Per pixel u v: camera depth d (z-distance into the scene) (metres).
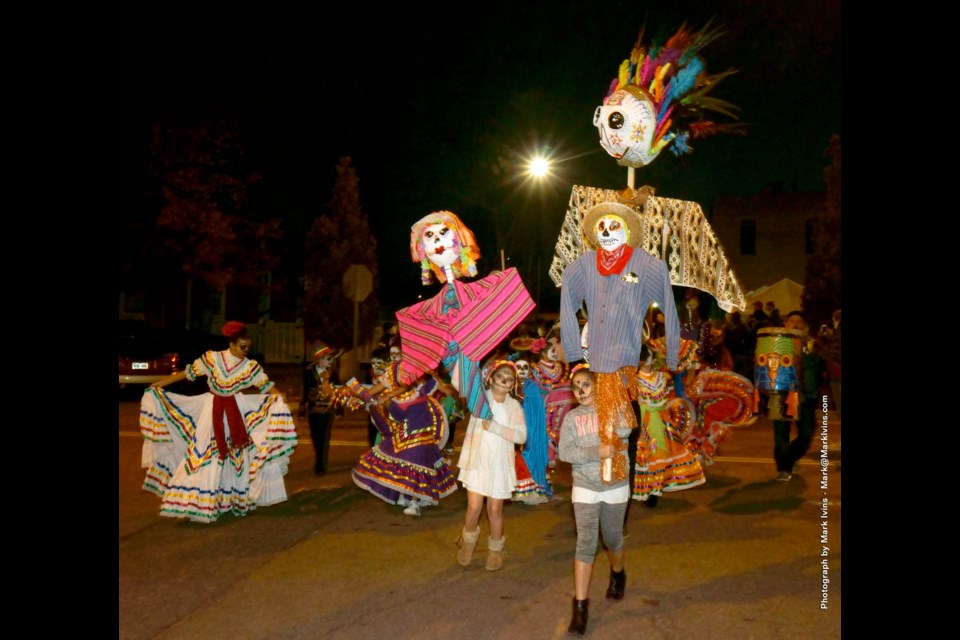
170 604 5.48
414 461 7.94
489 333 6.29
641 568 6.27
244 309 30.33
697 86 7.33
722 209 40.94
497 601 5.55
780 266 40.28
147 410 8.00
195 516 7.53
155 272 23.36
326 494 9.02
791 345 9.60
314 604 5.49
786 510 8.21
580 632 4.94
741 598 5.58
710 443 9.78
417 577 6.07
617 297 6.00
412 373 6.75
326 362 10.23
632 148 7.10
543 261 27.95
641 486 8.17
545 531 7.45
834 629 5.02
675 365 6.14
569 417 5.28
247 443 7.91
